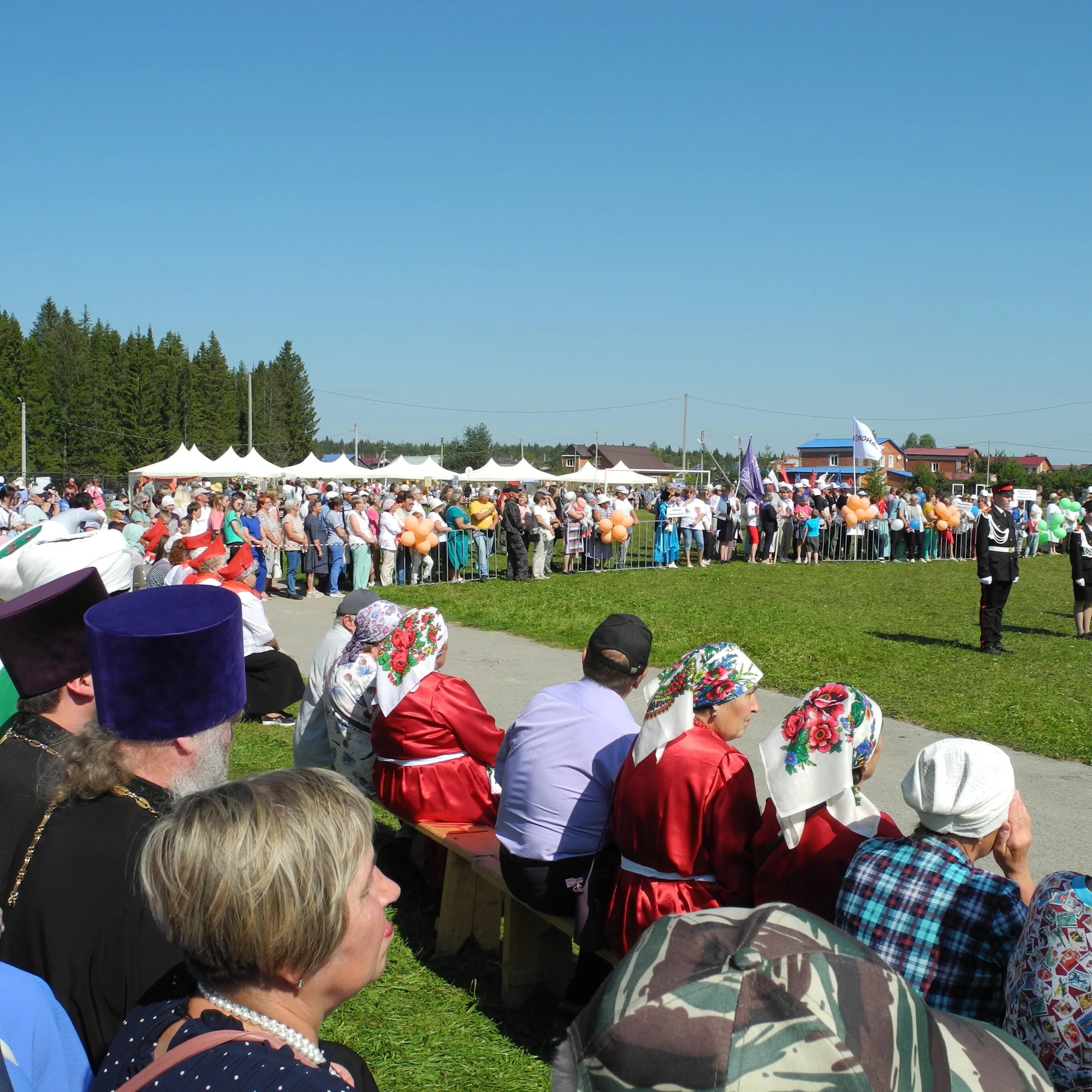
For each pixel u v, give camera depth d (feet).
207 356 330.95
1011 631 48.65
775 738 10.37
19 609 7.79
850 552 89.25
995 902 8.57
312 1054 4.94
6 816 7.36
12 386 266.36
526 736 12.58
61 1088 5.35
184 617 6.72
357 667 16.80
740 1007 3.87
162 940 6.18
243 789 5.17
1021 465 309.22
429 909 15.98
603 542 74.49
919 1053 4.05
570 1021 12.76
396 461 140.26
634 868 11.21
